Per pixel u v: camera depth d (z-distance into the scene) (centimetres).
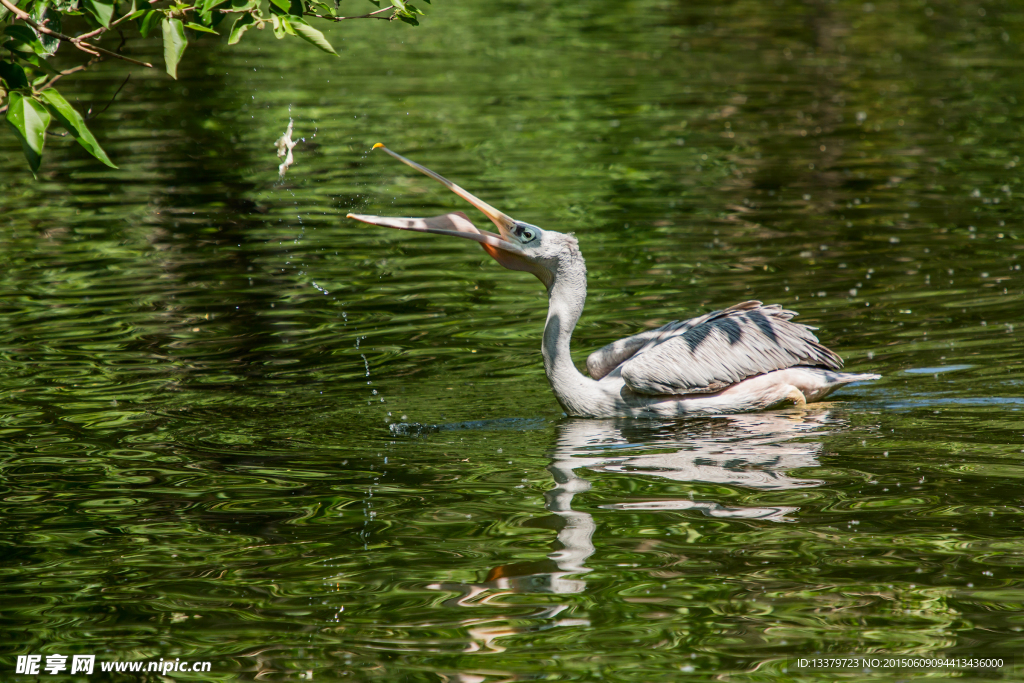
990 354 1212
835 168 2156
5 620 695
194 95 2897
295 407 1127
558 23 3984
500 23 3997
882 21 3881
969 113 2589
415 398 1160
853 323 1340
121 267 1630
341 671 636
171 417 1095
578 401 1109
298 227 1848
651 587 725
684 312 1415
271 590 732
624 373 1090
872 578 727
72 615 702
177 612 705
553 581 736
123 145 2414
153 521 845
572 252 1121
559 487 902
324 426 1073
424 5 4322
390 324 1409
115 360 1266
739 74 3117
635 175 2145
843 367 1195
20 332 1356
